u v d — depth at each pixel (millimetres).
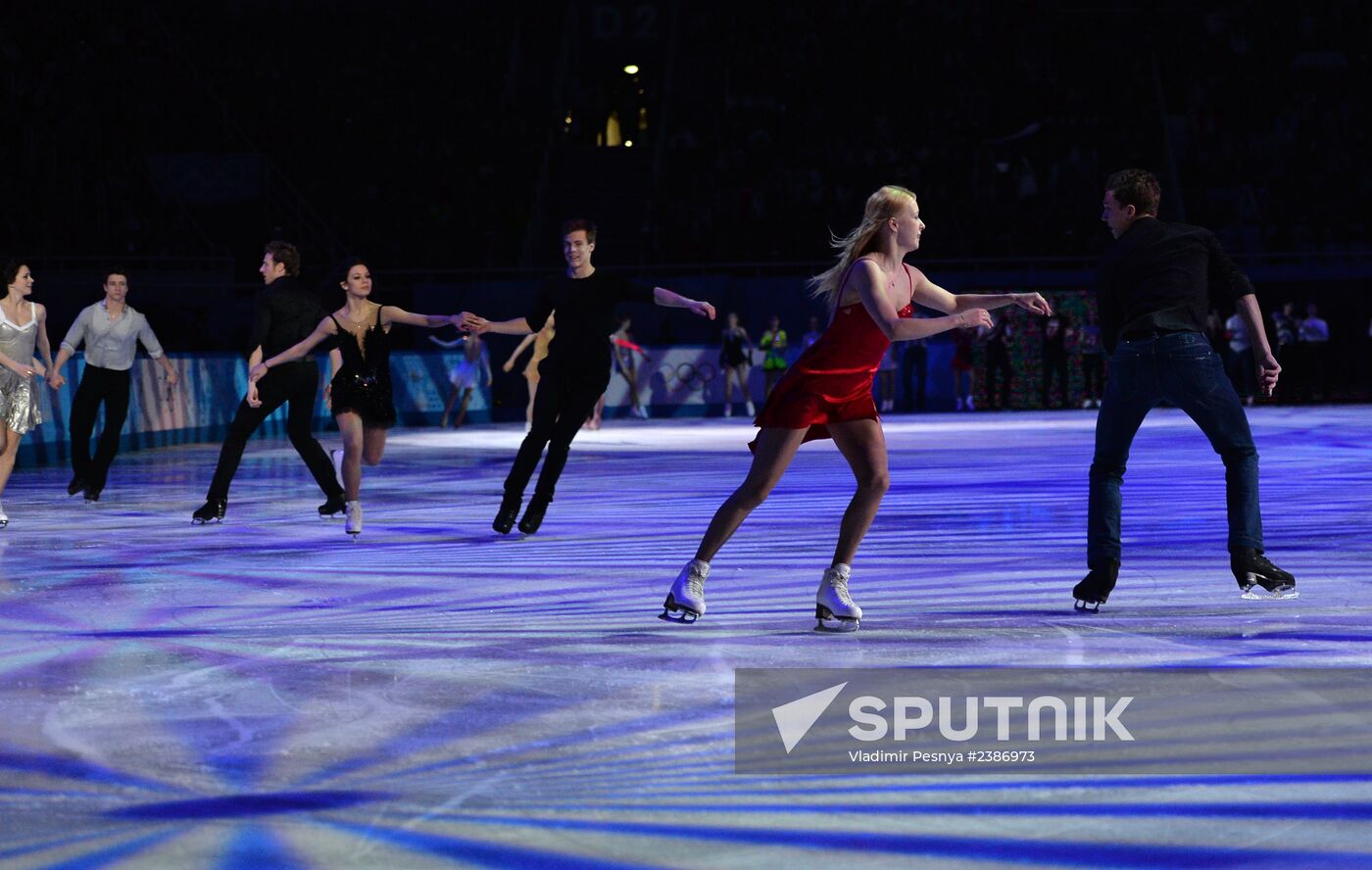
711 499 20094
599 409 40750
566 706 7684
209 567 13492
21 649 9461
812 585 12023
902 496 19719
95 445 31938
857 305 9805
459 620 10477
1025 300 10156
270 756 6758
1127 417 10867
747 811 5898
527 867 5281
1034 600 11148
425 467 27641
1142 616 10344
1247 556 11047
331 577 12789
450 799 6082
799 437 10086
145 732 7234
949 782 6281
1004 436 34344
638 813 5883
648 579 12508
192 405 37906
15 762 6691
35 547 15242
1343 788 6168
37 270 46406
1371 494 19047
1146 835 5590
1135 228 11172
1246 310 11016
